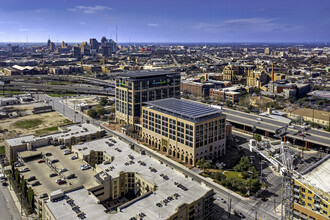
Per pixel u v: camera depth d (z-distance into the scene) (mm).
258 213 140250
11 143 190625
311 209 126688
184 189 132500
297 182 130750
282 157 137000
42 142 193125
